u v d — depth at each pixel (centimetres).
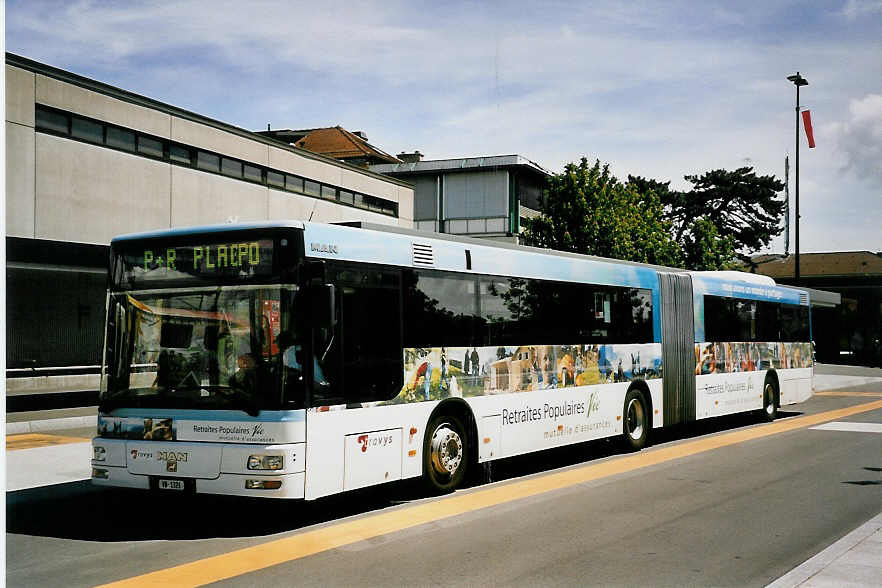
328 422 836
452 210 4953
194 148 2609
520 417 1162
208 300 840
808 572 639
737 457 1355
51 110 2148
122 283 883
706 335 1700
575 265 1322
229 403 809
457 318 1055
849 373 4475
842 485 1088
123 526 855
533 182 5109
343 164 3353
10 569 688
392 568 684
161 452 828
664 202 6359
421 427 977
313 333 823
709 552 739
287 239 823
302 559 715
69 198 2191
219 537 803
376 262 928
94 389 2325
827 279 6506
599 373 1358
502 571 676
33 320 2161
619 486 1084
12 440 1530
